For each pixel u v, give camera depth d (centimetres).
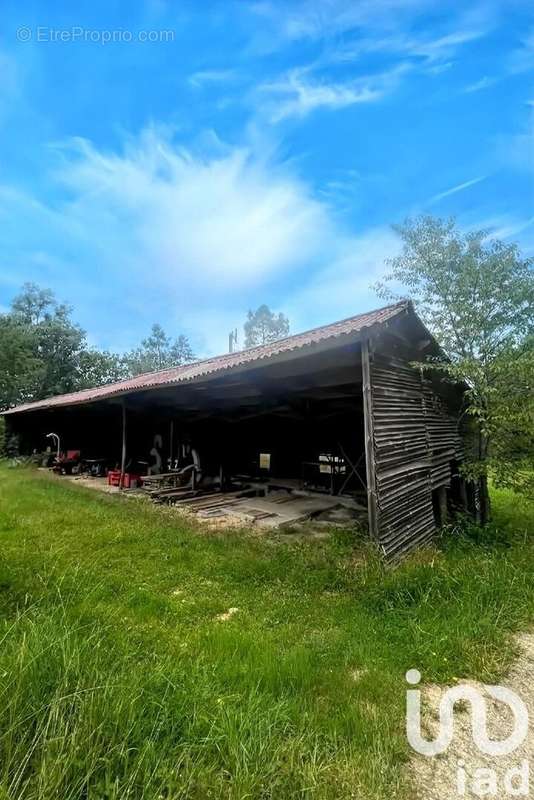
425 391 670
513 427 648
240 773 157
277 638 284
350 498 815
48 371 2625
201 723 182
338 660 255
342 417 917
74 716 164
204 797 147
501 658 266
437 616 316
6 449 1694
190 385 630
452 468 808
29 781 138
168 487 859
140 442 1278
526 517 806
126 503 758
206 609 330
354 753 177
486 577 382
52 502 750
